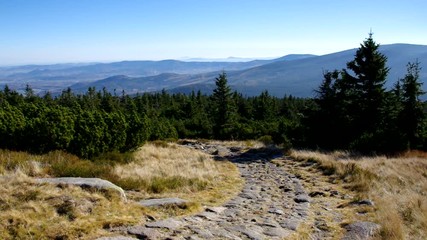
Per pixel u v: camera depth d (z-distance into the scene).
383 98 33.50
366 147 28.88
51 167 11.84
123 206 8.34
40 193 7.76
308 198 12.30
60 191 8.21
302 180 16.78
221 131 47.34
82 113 18.61
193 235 6.98
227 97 55.28
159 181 12.30
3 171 10.52
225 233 7.38
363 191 13.41
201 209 9.49
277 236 7.65
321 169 19.34
